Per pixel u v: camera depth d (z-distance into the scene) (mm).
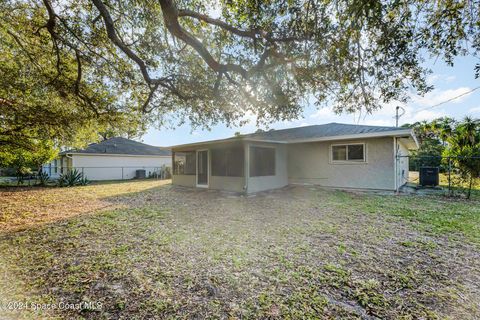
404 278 2658
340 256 3273
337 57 4000
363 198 7875
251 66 5414
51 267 2973
